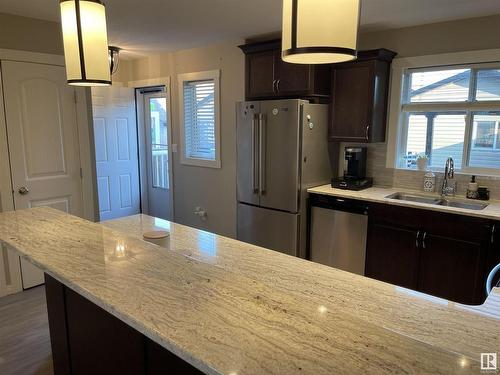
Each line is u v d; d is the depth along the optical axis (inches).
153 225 97.3
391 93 144.9
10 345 104.3
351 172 152.3
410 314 50.8
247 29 148.7
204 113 195.5
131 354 55.8
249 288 45.4
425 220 118.6
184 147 205.0
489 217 106.5
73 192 150.6
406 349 33.1
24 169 136.4
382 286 60.2
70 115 146.7
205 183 198.2
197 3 116.2
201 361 31.3
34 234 70.2
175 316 38.5
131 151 224.8
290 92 148.9
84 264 54.2
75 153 149.6
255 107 149.9
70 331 71.8
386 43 143.9
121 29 148.9
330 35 38.0
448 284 117.2
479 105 129.6
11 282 136.2
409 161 148.3
